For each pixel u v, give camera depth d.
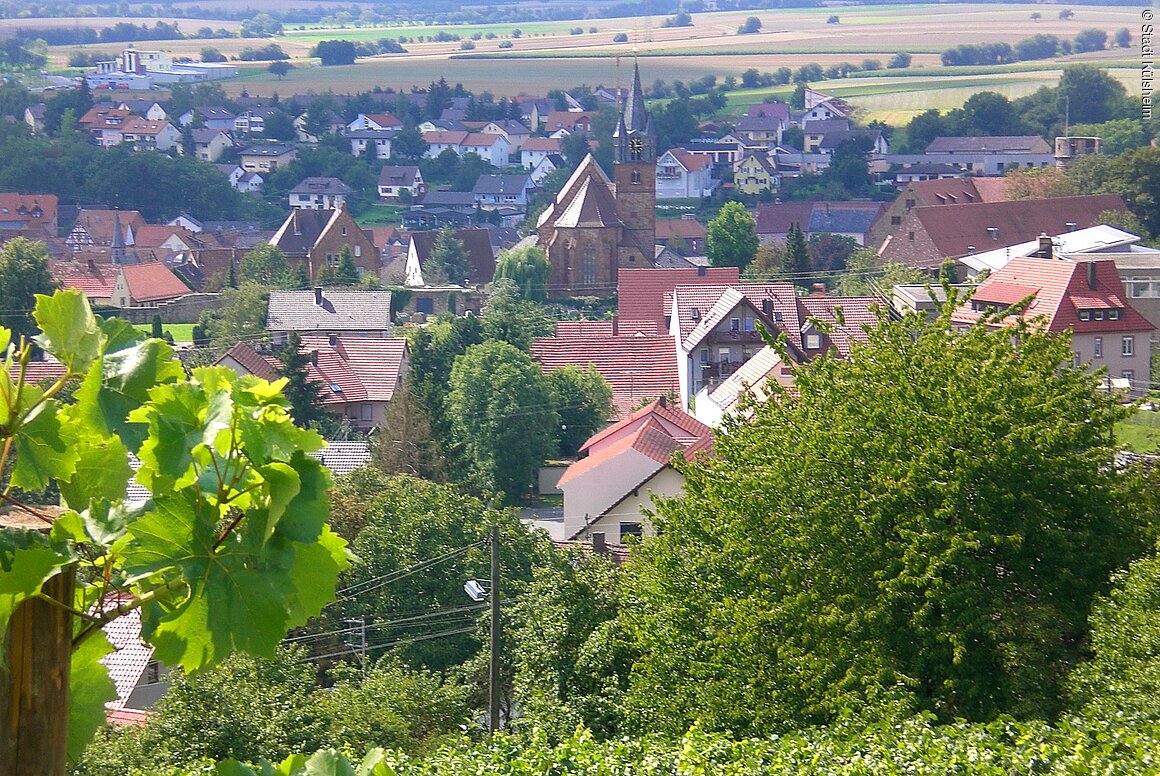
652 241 188.75
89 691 5.52
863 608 27.33
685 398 100.31
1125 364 91.19
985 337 31.97
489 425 83.75
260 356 103.81
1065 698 26.11
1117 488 29.72
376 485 56.03
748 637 28.14
